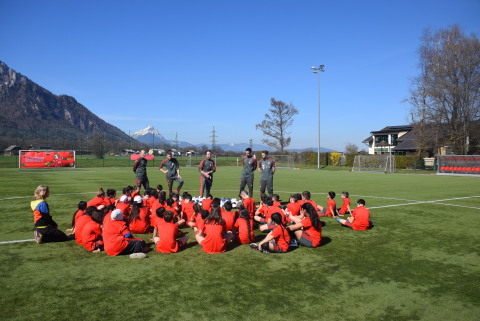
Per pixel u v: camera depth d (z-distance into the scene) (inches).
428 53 1465.3
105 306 140.5
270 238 217.6
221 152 2957.7
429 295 155.3
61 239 244.2
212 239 215.9
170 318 130.5
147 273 180.5
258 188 651.5
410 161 1569.9
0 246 230.7
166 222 221.5
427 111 1485.0
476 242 250.5
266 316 132.6
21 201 439.8
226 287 161.8
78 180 800.3
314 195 547.2
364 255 216.5
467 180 887.1
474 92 1385.3
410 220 332.5
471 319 132.9
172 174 459.8
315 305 143.2
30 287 160.4
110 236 210.7
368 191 605.0
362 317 133.0
